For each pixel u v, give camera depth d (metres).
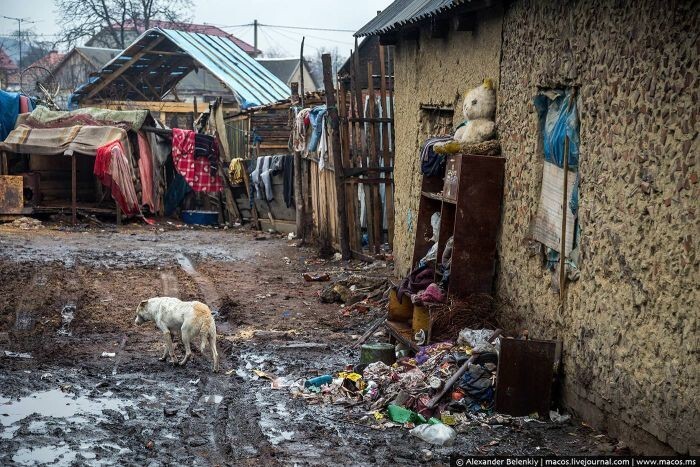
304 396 8.54
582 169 7.64
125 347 10.80
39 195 25.11
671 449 6.12
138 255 18.81
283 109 26.83
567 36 7.94
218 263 17.97
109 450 6.92
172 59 36.69
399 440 7.22
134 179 25.41
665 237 6.21
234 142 28.70
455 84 11.22
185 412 8.08
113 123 25.06
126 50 34.66
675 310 6.05
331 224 18.88
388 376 8.76
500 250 9.63
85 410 8.05
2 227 22.78
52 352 10.39
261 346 10.87
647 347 6.44
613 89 7.05
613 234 7.00
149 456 6.82
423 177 11.26
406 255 13.44
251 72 34.50
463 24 10.41
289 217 23.17
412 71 13.13
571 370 7.77
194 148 25.75
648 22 6.47
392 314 10.93
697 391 5.76
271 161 22.97
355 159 17.33
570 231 7.96
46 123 25.00
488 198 9.62
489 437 7.21
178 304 9.88
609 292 7.06
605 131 7.20
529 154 8.90
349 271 16.33
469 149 9.76
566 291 7.93
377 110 17.61
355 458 6.79
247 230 24.88
